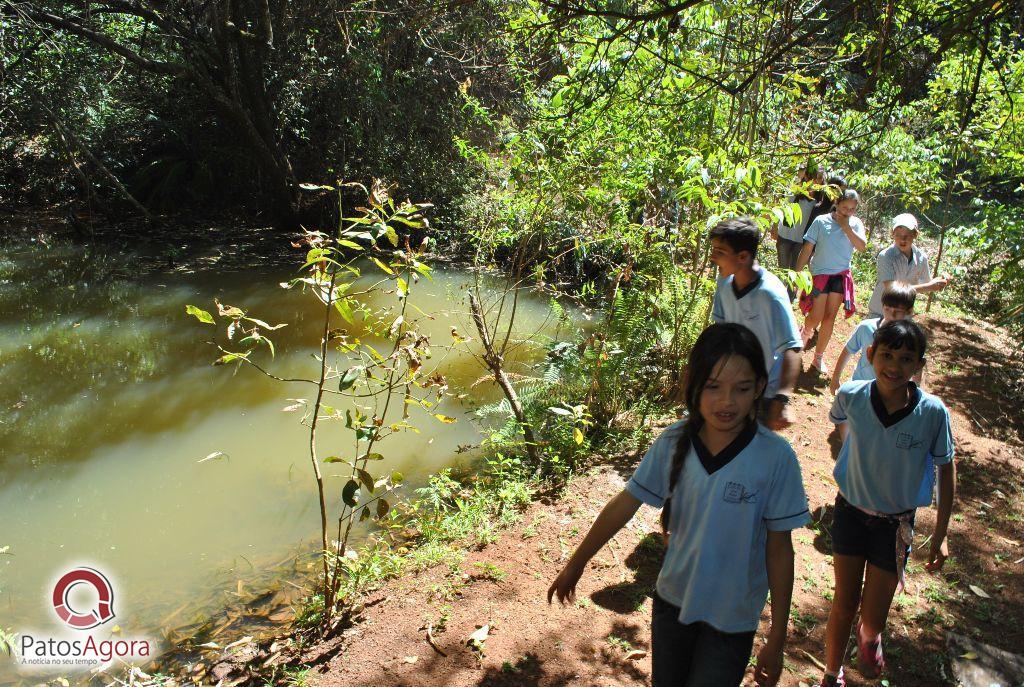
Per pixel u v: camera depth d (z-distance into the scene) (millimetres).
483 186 13961
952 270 10961
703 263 7168
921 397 3270
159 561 5359
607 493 5488
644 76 5379
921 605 4270
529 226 7336
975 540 4973
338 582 4402
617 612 4152
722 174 5570
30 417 7637
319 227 16469
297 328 10219
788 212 5289
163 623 4668
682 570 2592
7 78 15016
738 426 2488
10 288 12289
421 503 5988
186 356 9281
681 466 2531
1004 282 6242
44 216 17000
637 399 6980
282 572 5180
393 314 10438
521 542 4930
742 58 5836
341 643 4090
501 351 6199
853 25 3875
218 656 4246
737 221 4164
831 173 7262
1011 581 4547
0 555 5461
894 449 3258
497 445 6590
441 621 4156
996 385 8008
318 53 15922
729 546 2482
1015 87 6578
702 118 6156
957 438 6625
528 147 6594
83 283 12570
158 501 6145
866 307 10078
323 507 4215
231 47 15188
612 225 6898
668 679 2691
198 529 5750
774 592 2480
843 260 7281
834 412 3566
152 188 17859
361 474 4137
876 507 3357
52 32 14664
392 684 3711
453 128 14328
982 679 3674
